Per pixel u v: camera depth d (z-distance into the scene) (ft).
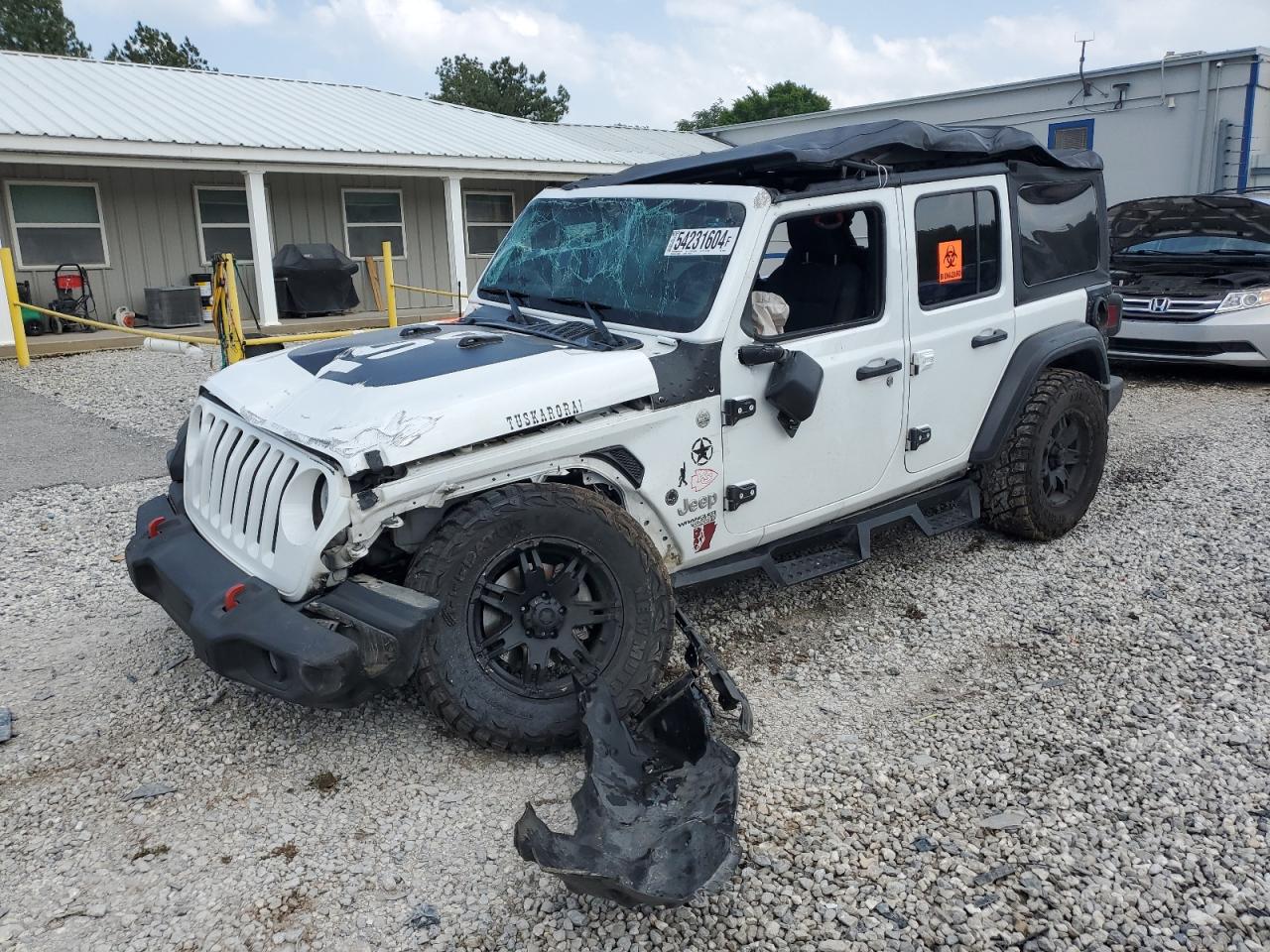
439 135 58.23
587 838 9.00
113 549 18.51
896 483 15.29
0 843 10.00
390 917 8.95
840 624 15.12
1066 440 18.10
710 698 12.79
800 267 15.03
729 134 81.82
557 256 14.83
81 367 38.88
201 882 9.41
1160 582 16.44
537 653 11.24
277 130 50.75
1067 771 11.09
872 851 9.81
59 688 13.17
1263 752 11.39
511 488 10.97
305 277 54.08
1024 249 16.90
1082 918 8.86
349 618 10.09
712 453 12.63
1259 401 30.04
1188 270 33.73
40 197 47.73
